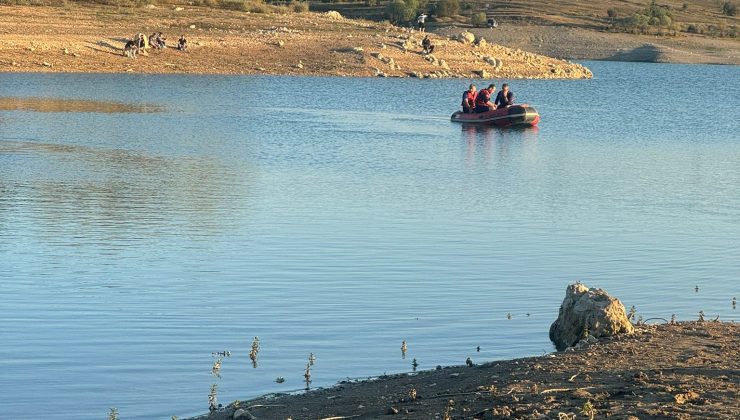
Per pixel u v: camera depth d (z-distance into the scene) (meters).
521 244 22.81
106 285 18.11
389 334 15.44
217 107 53.50
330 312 16.62
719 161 40.31
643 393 10.76
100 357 14.01
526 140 46.09
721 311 17.41
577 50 123.94
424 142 43.59
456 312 16.77
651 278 19.86
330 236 22.95
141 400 12.34
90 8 84.38
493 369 12.66
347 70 76.12
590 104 67.88
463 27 129.50
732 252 22.52
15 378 13.09
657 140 48.12
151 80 65.69
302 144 40.56
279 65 75.12
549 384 11.39
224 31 82.38
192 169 32.75
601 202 29.33
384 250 21.64
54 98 53.56
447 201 28.61
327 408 11.41
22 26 73.38
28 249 20.81
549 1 155.38
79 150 36.06
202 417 11.59
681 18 160.62
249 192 28.81
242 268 19.62
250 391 12.72
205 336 15.14
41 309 16.45
